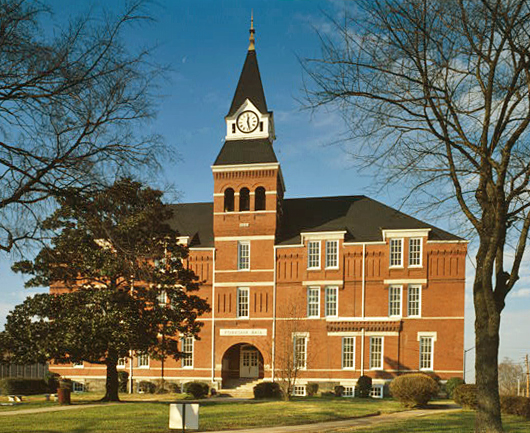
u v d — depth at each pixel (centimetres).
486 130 1695
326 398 4325
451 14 1638
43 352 3450
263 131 5484
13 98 1315
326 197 5762
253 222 5294
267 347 5094
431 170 1812
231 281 5266
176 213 5922
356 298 5003
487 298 1728
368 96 1688
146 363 5331
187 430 2484
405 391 3553
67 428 2436
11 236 1430
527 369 7962
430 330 4816
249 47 5847
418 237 4962
